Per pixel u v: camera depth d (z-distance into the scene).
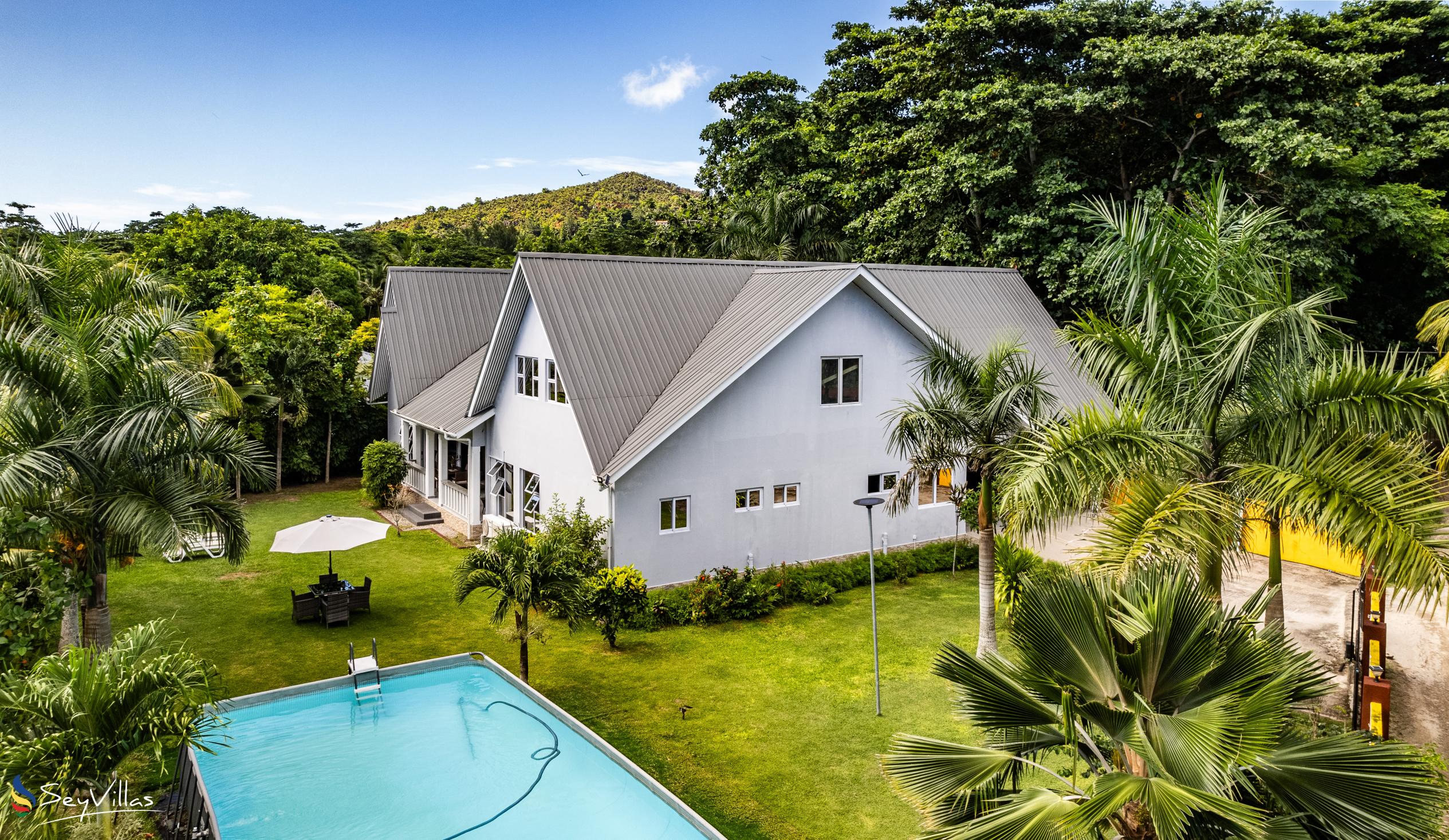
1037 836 7.06
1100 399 25.86
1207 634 7.77
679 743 13.83
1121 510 11.02
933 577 23.16
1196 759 6.98
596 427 20.62
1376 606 14.88
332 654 17.27
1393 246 33.78
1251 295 12.06
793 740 13.92
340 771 12.90
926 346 24.64
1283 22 35.19
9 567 11.95
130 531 13.27
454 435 26.27
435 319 33.03
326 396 34.84
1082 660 8.31
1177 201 31.12
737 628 19.22
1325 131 28.81
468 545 26.03
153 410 13.43
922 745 8.52
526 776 12.79
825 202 41.38
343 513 29.91
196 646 17.47
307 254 55.47
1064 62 31.84
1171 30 31.36
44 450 12.67
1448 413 10.15
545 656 17.50
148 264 48.75
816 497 23.09
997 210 31.69
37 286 17.28
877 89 40.25
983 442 15.61
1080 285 29.14
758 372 21.69
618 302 23.41
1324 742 7.28
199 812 10.78
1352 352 12.11
